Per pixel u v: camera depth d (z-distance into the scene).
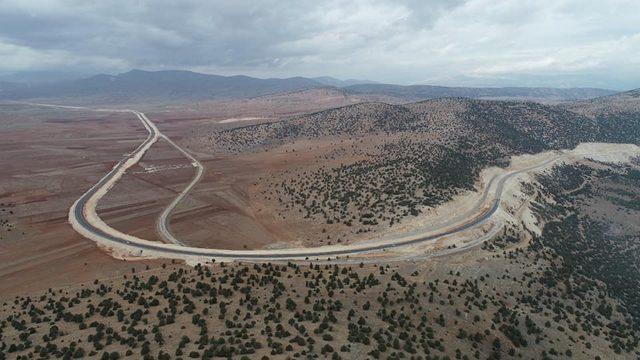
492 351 96.31
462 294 116.75
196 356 75.69
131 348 79.62
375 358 80.06
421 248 148.88
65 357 76.50
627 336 117.06
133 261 142.25
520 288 127.94
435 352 89.06
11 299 114.44
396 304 106.19
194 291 105.62
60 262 141.75
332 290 110.25
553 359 98.94
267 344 81.25
